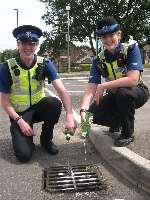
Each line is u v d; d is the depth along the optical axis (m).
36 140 2.03
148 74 8.74
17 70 1.75
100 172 1.55
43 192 1.39
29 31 1.70
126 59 1.68
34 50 1.73
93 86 1.77
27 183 1.47
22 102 1.79
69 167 1.61
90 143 1.93
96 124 1.97
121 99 1.64
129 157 1.49
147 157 1.53
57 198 1.34
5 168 1.63
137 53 1.67
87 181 1.47
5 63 1.76
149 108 2.91
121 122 1.68
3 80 1.75
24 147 1.68
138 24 15.91
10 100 1.79
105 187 1.41
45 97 1.80
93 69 1.77
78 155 1.77
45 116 1.79
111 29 1.64
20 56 1.74
